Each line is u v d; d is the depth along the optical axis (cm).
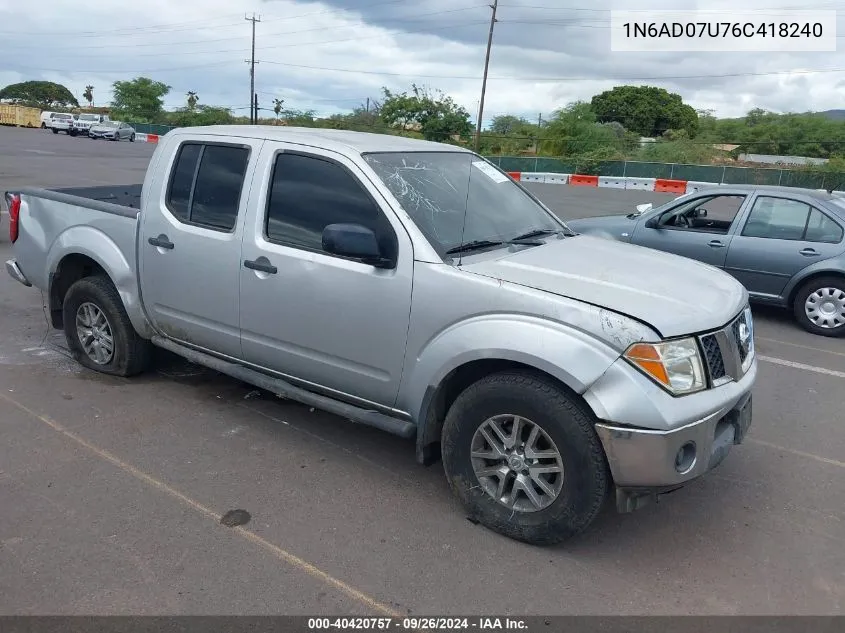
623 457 308
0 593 297
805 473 438
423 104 5416
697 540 359
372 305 373
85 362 554
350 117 5653
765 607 308
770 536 365
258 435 457
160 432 455
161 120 6750
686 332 318
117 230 501
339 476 408
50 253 543
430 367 355
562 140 5134
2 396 500
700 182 3341
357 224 383
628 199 2520
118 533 343
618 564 335
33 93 10425
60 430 452
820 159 5134
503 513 347
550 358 315
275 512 367
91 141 4394
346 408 401
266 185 420
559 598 309
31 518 352
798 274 780
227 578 312
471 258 368
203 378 552
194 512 364
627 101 7138
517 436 338
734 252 816
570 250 404
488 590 312
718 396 327
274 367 432
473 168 457
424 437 366
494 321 334
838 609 308
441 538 349
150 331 506
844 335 768
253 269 418
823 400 569
